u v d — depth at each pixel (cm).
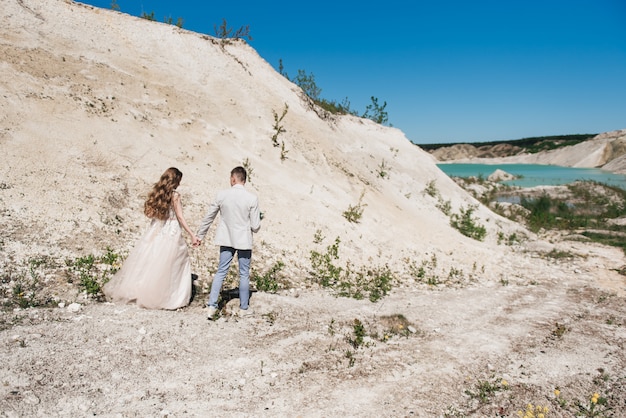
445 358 523
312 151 1309
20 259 572
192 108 1134
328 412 382
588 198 2738
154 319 509
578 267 1195
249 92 1337
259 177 1069
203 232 565
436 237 1227
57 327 454
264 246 848
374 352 515
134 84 1063
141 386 384
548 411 428
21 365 376
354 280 830
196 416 355
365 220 1138
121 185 816
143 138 948
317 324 572
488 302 800
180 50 1277
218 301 596
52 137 811
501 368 517
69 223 679
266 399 392
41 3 1069
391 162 1736
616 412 439
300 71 1922
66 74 955
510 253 1312
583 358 567
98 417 335
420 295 795
